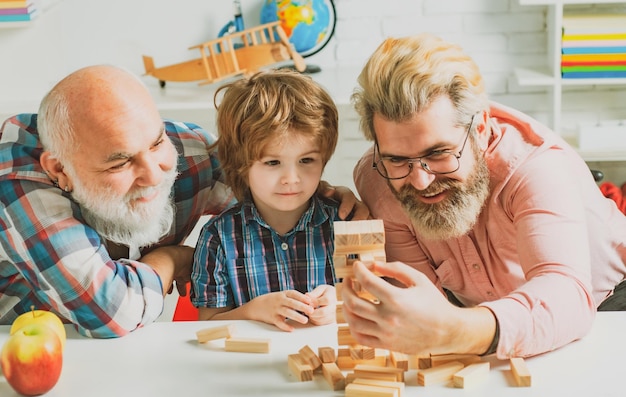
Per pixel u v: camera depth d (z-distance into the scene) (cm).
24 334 130
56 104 151
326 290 156
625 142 314
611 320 145
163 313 243
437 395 125
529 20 335
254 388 130
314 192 177
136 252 173
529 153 155
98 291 148
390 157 149
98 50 348
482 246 166
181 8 343
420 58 144
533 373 130
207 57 315
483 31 339
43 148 162
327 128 171
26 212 153
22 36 313
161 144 158
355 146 348
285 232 180
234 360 139
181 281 182
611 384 125
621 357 132
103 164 150
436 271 175
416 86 142
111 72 154
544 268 139
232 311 159
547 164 153
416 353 126
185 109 317
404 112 143
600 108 341
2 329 153
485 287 173
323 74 338
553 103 318
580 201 150
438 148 146
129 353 143
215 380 133
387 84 143
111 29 346
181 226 186
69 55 348
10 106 307
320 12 328
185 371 136
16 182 157
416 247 175
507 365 133
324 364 132
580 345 137
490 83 344
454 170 147
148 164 153
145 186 156
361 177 177
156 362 139
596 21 308
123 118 150
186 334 150
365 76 148
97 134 149
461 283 176
